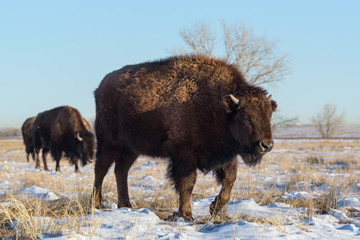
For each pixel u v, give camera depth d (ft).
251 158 26.73
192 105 26.55
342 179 44.75
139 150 29.96
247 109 24.85
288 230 21.75
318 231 21.75
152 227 22.47
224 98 25.25
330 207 28.71
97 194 31.50
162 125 27.61
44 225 21.80
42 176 55.67
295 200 31.91
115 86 31.14
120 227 21.97
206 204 31.91
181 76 28.14
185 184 25.94
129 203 31.81
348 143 184.85
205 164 26.73
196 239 20.15
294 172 56.39
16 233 20.11
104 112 32.32
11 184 47.70
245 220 24.85
